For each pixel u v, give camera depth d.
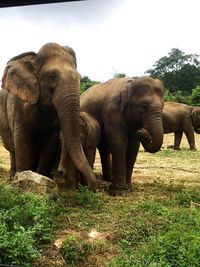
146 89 8.79
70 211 6.63
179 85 37.09
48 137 8.82
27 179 7.37
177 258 5.06
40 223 5.93
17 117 8.64
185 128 19.98
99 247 5.53
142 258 5.10
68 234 5.88
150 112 8.65
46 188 7.32
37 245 5.54
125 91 8.83
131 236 5.85
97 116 9.27
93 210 6.76
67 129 7.73
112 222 6.23
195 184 10.23
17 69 8.52
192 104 31.52
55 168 9.22
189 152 18.47
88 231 5.95
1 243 5.22
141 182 10.35
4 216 5.91
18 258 5.15
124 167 8.80
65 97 7.80
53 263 5.31
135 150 9.30
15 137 8.64
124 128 8.90
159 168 13.27
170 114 19.72
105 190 9.05
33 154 8.90
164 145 22.67
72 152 7.64
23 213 6.04
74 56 8.88
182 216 6.49
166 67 37.34
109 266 5.05
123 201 7.76
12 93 8.43
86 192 7.23
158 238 5.51
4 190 6.91
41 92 8.27
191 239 5.38
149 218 6.39
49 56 8.30
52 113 8.45
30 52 8.66
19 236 5.29
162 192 8.86
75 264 5.34
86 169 7.48
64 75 7.94
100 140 9.21
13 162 9.92
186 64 37.12
